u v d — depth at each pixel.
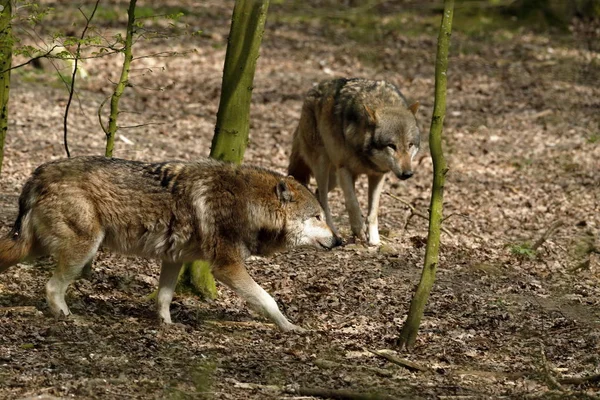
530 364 9.97
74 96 24.34
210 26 35.50
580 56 34.66
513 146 23.56
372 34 35.94
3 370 8.45
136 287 12.22
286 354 9.93
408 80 30.28
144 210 10.19
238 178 10.58
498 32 37.50
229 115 11.77
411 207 15.54
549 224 17.19
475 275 13.69
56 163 10.09
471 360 10.09
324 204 15.52
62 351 9.23
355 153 14.70
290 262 13.75
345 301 12.23
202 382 8.40
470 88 29.78
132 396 8.09
